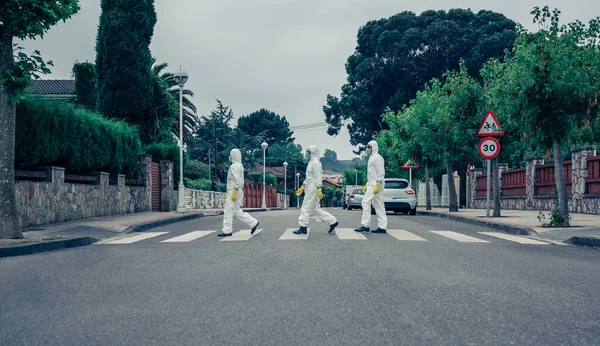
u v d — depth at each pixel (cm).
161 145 2656
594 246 1016
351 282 619
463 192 3788
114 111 2642
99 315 489
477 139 2105
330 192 9681
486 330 430
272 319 465
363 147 6009
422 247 950
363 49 5881
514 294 561
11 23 1023
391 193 2384
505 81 1480
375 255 838
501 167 3059
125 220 1625
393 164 3562
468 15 5462
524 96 1326
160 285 618
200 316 479
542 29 1325
